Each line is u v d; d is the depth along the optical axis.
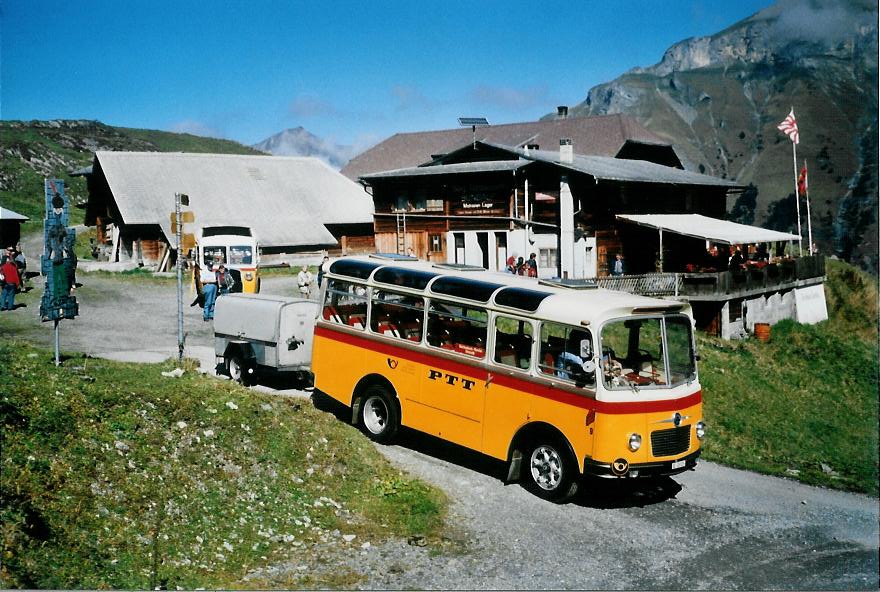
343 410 15.20
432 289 13.02
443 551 9.84
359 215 56.59
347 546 9.80
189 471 10.60
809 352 35.38
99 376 13.32
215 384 13.91
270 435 12.14
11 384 11.20
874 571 9.74
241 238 29.55
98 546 8.48
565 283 12.30
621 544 10.31
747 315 36.16
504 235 41.16
